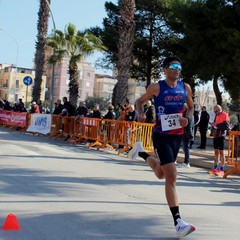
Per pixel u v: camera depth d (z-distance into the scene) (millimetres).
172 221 5285
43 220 5016
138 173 9375
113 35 30484
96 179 8125
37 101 26797
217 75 25547
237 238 4758
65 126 16969
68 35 24734
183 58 24375
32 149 12859
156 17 31047
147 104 13594
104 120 14430
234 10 22375
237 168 10172
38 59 26719
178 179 9203
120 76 18703
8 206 5590
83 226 4859
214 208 6324
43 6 26469
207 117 16438
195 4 23078
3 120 23688
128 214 5523
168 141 4582
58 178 7926
